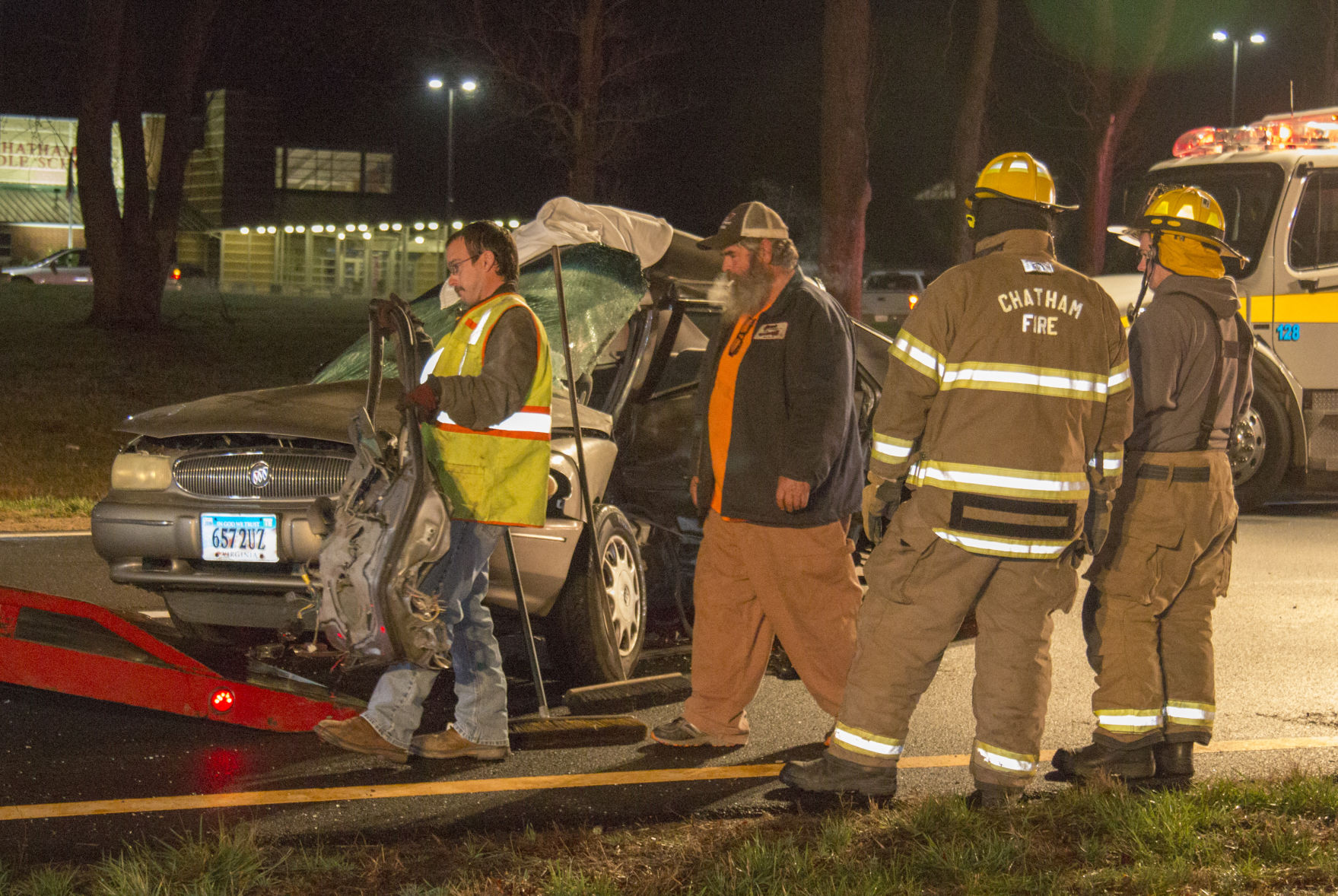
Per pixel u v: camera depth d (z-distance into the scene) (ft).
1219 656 24.26
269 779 16.81
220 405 19.97
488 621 17.57
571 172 92.68
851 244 66.85
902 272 155.33
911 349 15.43
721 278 17.53
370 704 16.90
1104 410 15.79
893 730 16.10
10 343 82.58
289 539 18.54
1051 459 15.24
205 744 18.10
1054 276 15.48
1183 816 14.93
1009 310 15.20
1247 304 42.19
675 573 24.70
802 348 16.90
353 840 14.83
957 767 17.88
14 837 14.65
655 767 17.60
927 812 15.15
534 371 16.16
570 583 20.83
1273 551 35.32
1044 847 14.52
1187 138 44.83
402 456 15.60
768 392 17.03
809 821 15.43
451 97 165.48
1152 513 16.92
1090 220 102.53
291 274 199.21
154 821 15.26
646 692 20.11
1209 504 17.03
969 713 20.57
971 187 89.61
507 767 17.49
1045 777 17.47
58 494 40.52
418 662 15.67
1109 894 13.29
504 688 17.67
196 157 198.29
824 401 16.83
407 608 15.37
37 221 209.36
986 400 15.19
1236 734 19.74
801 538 17.21
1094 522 16.10
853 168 66.39
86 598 27.02
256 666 19.16
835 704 17.53
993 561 15.46
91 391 66.23
